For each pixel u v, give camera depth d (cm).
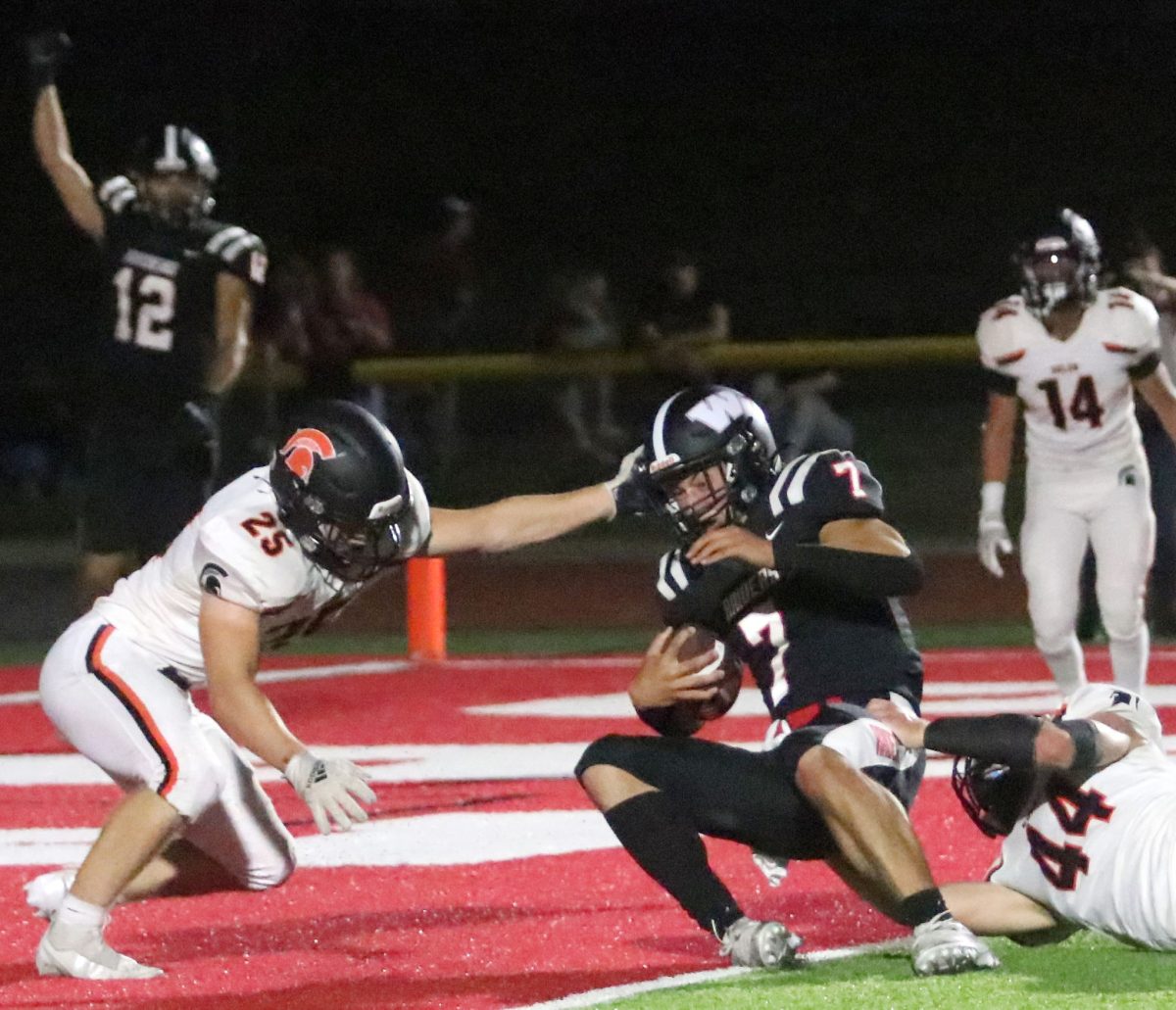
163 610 1549
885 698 1521
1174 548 3759
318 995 1484
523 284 8075
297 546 1484
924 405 6844
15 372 7262
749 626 1557
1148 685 3153
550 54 8162
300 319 4906
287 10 7725
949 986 1432
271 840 1595
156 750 1521
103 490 2650
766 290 8212
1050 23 8269
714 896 1480
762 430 1514
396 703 3064
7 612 4266
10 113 7419
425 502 1548
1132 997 1392
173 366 2617
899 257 8225
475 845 2033
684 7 8206
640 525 5553
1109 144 8256
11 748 2728
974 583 4488
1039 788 1521
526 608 4309
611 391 6138
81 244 7388
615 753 1512
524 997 1464
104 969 1534
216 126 7588
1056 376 2389
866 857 1451
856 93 8262
